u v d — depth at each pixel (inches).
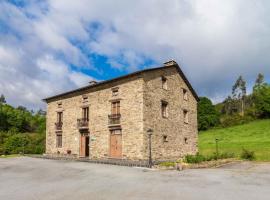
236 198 386.0
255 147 1504.7
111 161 869.8
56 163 862.5
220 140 1984.5
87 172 647.1
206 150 1524.4
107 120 1021.8
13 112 2933.1
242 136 2047.2
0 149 1440.7
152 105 964.6
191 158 820.6
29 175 629.0
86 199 387.2
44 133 1926.7
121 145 965.2
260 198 386.6
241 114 3048.7
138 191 431.8
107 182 513.0
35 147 1487.5
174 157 1042.7
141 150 899.4
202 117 2689.5
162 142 991.0
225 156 1013.2
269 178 563.5
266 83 3166.8
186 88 1200.2
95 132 1058.1
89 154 1063.6
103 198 390.6
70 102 1192.2
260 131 2142.0
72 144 1145.4
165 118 1026.1
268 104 2704.2
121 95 992.2
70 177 583.8
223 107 3823.8
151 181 518.3
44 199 393.4
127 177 567.8
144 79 942.4
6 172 685.9
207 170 700.7
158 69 1008.9
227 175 602.9
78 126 1122.7
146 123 922.7
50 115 1289.4
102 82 1041.5
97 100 1075.3
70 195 413.4
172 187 460.1
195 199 381.4
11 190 462.6
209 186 469.1
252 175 605.9
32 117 3284.9
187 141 1151.0
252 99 3444.9
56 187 477.4
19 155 1254.9
